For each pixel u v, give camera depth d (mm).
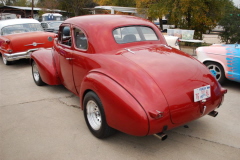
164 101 2652
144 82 2723
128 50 3373
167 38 7734
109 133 3197
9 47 7660
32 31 8859
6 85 6172
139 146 3207
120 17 4027
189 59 3357
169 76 2867
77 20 4023
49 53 5320
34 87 5922
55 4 32375
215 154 2998
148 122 2557
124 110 2666
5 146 3270
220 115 4125
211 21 12781
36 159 2967
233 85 5805
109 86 2824
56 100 4984
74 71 3900
